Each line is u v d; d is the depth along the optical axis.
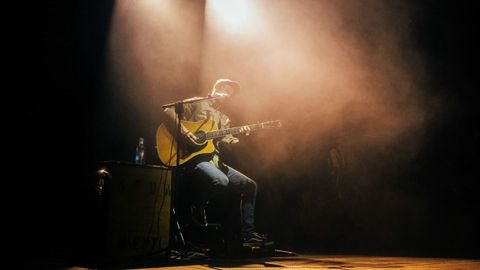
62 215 4.54
